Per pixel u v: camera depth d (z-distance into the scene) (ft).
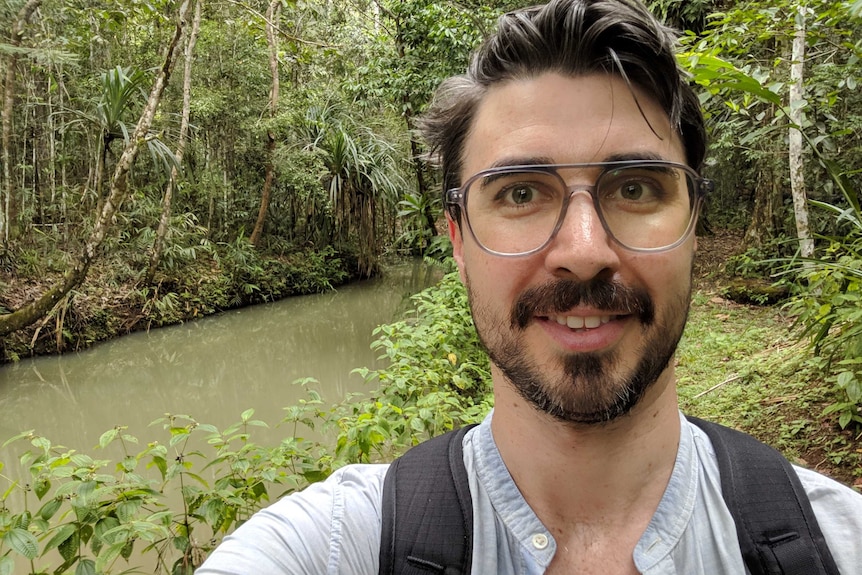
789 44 14.88
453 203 2.70
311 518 2.44
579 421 2.23
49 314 21.27
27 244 23.89
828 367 9.73
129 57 28.12
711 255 25.95
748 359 13.83
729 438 2.51
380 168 35.27
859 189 17.92
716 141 17.92
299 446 8.31
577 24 2.35
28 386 19.12
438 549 2.25
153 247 26.66
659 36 2.39
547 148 2.31
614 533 2.29
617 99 2.35
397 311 28.12
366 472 2.65
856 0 6.40
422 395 10.00
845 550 2.17
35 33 22.00
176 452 13.26
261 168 34.73
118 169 18.72
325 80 38.04
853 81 10.73
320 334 25.52
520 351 2.30
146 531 5.57
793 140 13.57
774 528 2.19
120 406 17.62
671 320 2.28
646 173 2.30
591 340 2.20
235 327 26.50
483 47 2.65
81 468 6.10
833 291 8.68
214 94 30.04
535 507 2.33
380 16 35.40
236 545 2.42
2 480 12.68
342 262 36.78
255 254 32.22
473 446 2.49
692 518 2.26
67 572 8.50
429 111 3.01
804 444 9.17
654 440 2.33
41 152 25.43
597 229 2.18
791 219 21.11
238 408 16.99
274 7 32.09
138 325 25.08
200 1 26.02
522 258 2.27
